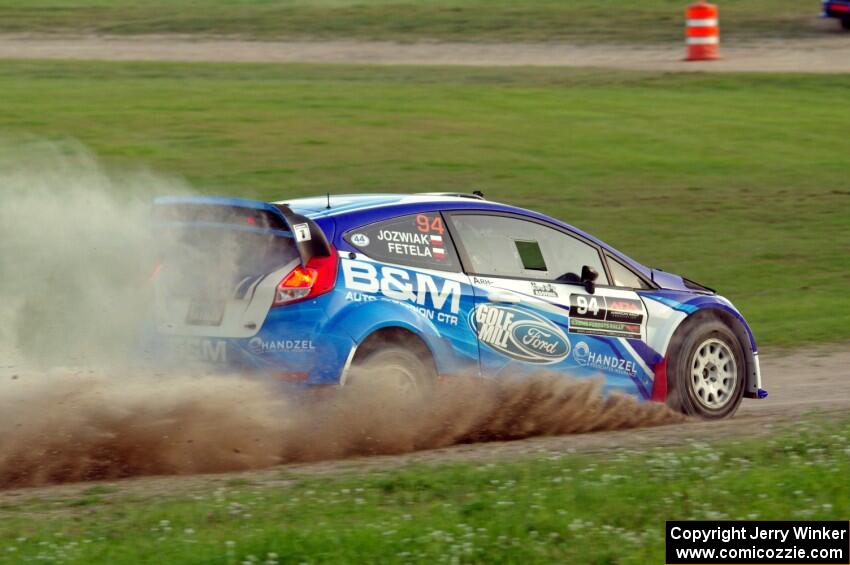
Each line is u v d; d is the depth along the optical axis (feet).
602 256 76.33
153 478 59.93
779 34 286.05
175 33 286.05
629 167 184.44
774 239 153.69
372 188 161.79
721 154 194.29
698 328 77.82
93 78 227.81
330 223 67.05
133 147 175.32
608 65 256.11
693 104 223.92
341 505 49.65
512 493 50.52
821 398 85.81
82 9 315.17
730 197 172.35
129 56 257.55
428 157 180.75
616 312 75.05
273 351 64.69
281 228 66.18
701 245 149.79
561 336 72.95
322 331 64.95
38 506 52.26
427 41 278.67
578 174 179.01
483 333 70.18
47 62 244.22
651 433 69.51
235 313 65.41
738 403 79.25
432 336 68.28
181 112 200.13
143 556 42.14
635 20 304.09
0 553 42.80
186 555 41.88
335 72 242.99
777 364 101.50
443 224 70.69
